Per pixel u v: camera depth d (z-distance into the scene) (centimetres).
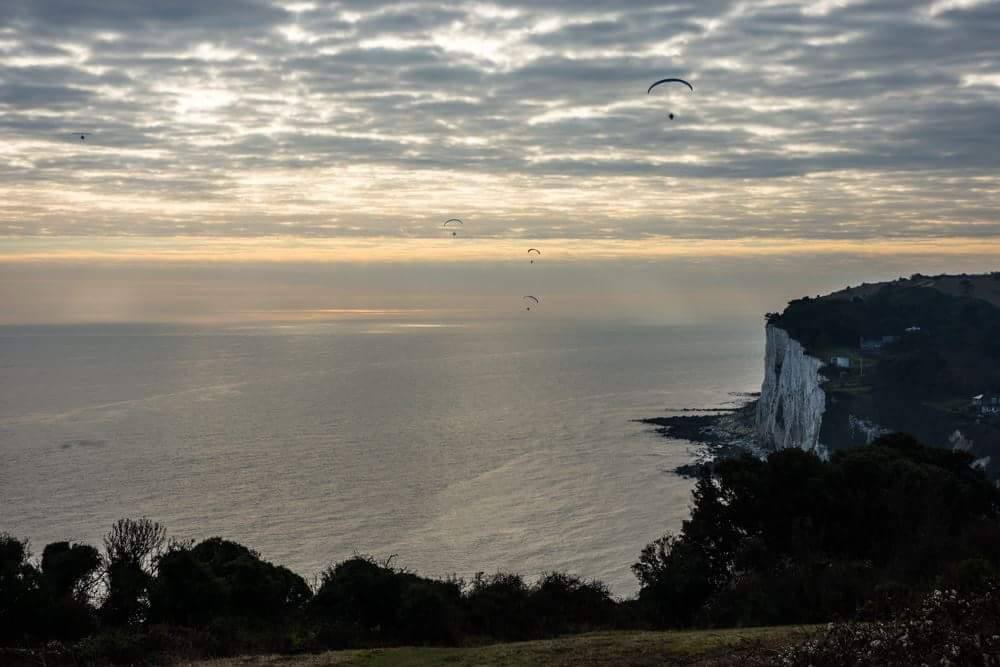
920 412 12288
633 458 13900
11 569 2867
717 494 4053
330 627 2853
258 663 2309
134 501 10531
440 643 2830
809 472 3972
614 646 2295
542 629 3086
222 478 12062
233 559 3478
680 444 15375
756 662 1925
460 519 9769
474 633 2986
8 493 10925
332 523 9575
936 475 4059
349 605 3025
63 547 3384
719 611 3092
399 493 11194
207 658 2459
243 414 19212
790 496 3875
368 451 14638
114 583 3088
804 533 3678
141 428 16900
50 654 2436
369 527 9425
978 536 3309
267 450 14588
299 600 3225
